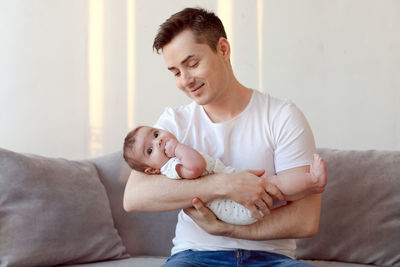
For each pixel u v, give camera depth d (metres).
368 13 2.49
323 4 2.54
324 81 2.54
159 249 2.13
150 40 2.68
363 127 2.51
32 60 2.71
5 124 2.71
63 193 1.97
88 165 2.22
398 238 1.90
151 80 2.67
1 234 1.80
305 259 2.02
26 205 1.86
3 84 2.71
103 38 2.71
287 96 2.58
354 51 2.51
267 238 1.42
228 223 1.43
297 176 1.39
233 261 1.44
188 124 1.61
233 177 1.40
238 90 1.58
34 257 1.81
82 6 2.71
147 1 2.69
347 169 2.04
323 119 2.54
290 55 2.57
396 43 2.46
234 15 2.63
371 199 1.97
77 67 2.71
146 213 2.18
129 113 2.68
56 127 2.70
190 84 1.46
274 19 2.59
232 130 1.56
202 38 1.44
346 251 1.95
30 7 2.72
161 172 1.50
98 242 1.99
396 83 2.46
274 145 1.52
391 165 2.01
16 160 1.92
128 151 1.56
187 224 1.57
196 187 1.41
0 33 2.71
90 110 2.70
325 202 2.01
